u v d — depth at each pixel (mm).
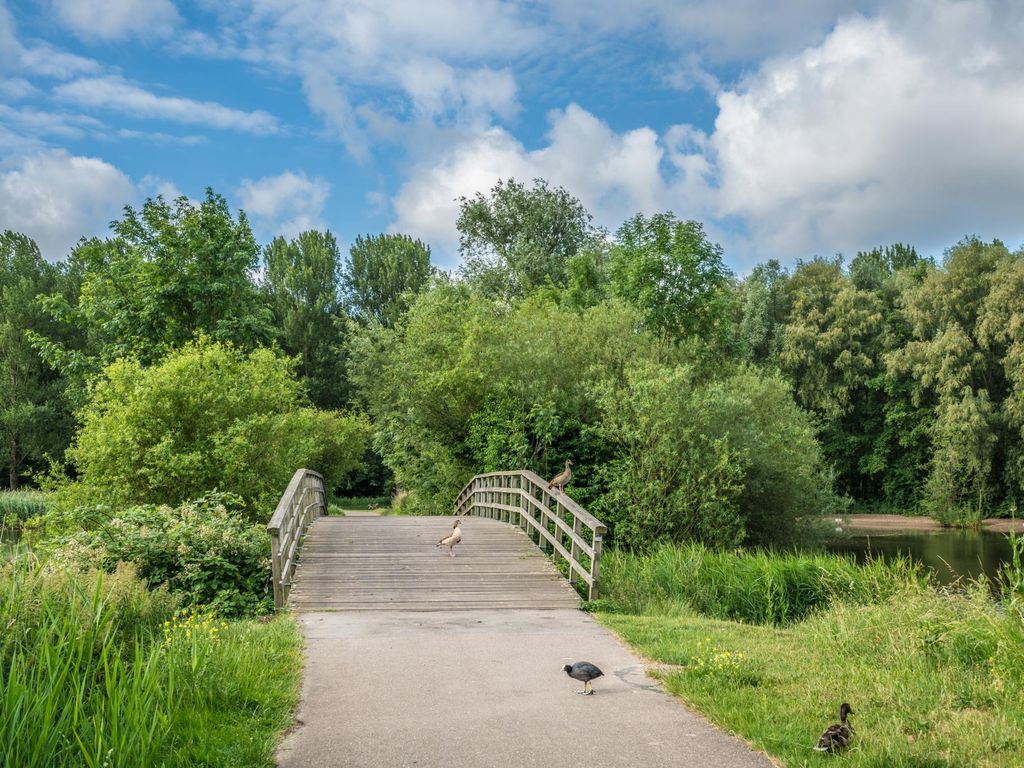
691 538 19391
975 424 43469
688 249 28609
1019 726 5871
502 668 8266
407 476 30625
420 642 9516
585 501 21281
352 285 63531
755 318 51781
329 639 9672
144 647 7305
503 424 23344
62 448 51000
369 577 13445
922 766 5203
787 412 25719
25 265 57594
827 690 7051
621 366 23656
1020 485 43688
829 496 26125
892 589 12508
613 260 31016
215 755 5457
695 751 5777
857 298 52688
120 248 31953
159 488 20234
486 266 47719
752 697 6895
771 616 13883
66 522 18250
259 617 11141
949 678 7320
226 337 30953
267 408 22531
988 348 45812
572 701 7059
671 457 19406
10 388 51031
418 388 26719
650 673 7965
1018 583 8141
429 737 6105
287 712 6656
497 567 14320
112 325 31109
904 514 51312
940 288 47875
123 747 4879
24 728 4684
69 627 5840
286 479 21766
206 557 11875
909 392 51312
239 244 32219
